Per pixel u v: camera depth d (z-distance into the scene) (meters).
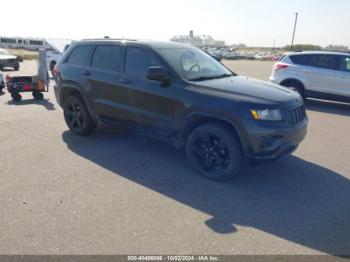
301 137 4.16
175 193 3.70
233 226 3.06
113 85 4.90
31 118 7.14
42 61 9.60
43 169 4.29
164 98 4.30
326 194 3.78
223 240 2.83
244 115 3.66
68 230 2.92
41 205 3.36
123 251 2.66
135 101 4.66
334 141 5.95
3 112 7.77
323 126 7.16
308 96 9.78
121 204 3.42
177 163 4.61
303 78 9.67
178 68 4.34
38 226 2.98
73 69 5.54
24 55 41.06
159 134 4.54
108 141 5.52
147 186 3.86
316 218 3.23
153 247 2.71
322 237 2.91
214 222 3.12
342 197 3.71
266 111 3.67
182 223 3.08
